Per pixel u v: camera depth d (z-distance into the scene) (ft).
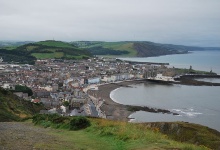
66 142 71.10
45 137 78.43
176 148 60.49
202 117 439.63
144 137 73.41
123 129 83.05
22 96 565.94
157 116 442.91
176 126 216.74
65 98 614.75
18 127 103.71
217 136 193.88
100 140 75.56
